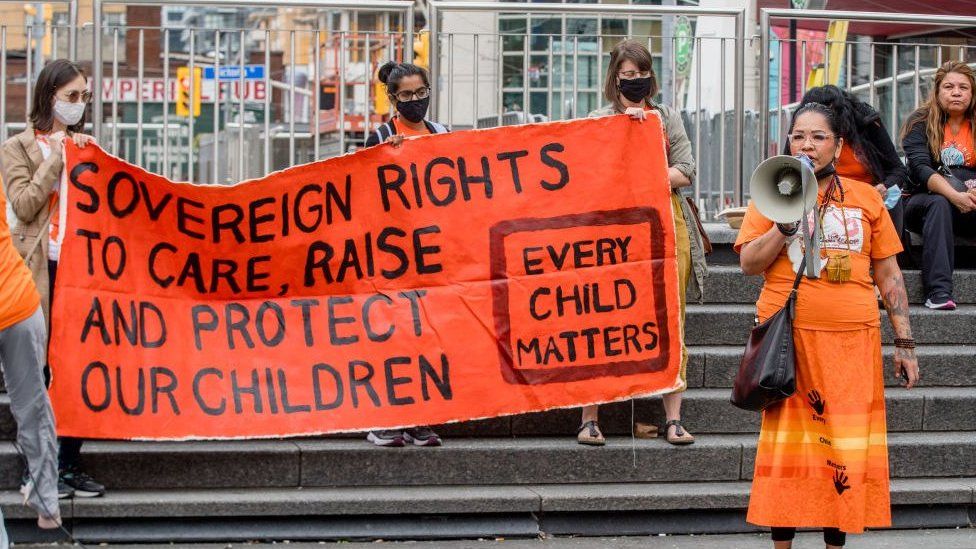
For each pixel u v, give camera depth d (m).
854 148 6.95
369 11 7.82
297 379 6.20
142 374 6.02
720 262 7.82
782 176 4.86
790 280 5.12
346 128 8.02
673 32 8.30
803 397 5.09
